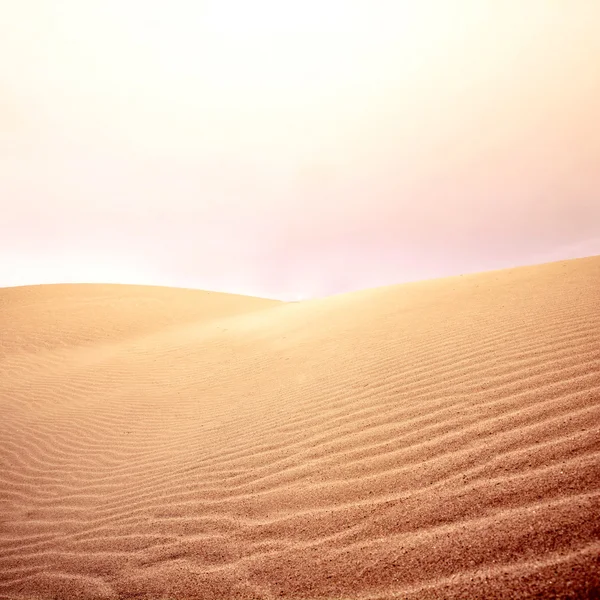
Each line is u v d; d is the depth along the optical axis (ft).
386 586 4.33
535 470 5.46
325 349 20.76
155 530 7.54
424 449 7.22
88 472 12.76
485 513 4.92
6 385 27.71
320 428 10.13
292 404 13.23
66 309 54.95
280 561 5.40
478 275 34.32
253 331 34.68
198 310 59.06
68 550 7.78
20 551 8.34
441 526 4.98
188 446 12.67
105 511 9.36
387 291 38.27
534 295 19.26
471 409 8.26
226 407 16.20
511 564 3.99
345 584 4.58
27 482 12.76
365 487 6.63
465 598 3.78
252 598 4.84
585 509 4.40
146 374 26.71
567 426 6.38
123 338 44.09
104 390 24.13
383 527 5.40
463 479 5.85
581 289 18.04
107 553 7.18
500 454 6.19
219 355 28.50
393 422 8.94
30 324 47.65
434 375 11.29
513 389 8.59
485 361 11.14
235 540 6.31
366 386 12.37
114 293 67.62
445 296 26.05
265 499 7.38
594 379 7.87
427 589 4.08
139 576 6.09
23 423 19.36
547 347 10.78
